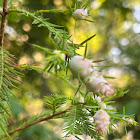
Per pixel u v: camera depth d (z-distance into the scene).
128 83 1.40
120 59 1.81
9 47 0.70
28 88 0.85
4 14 0.32
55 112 0.35
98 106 0.30
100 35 1.71
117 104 0.93
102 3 1.33
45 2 0.86
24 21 0.78
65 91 1.07
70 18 0.85
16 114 0.75
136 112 1.10
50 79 1.04
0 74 0.26
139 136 1.23
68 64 0.25
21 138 0.76
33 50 0.81
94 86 0.24
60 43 0.30
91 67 0.25
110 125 0.32
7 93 0.26
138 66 1.71
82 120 0.31
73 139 0.29
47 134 0.89
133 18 1.50
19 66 0.34
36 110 1.08
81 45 0.28
